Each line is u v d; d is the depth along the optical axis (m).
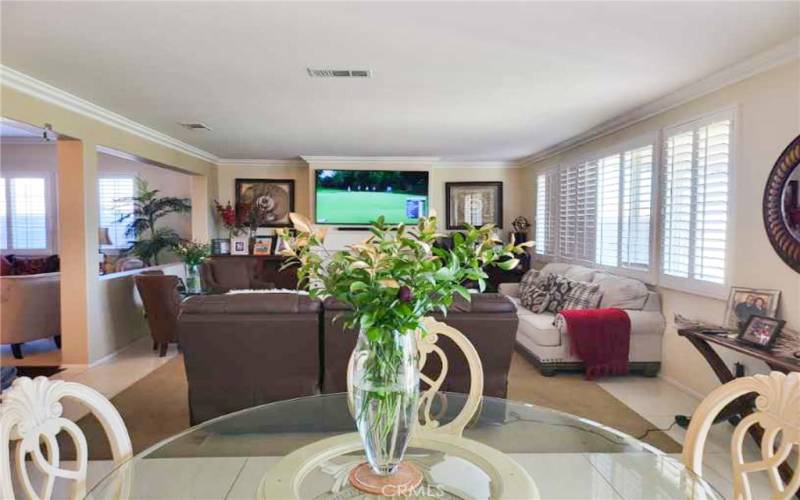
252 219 7.88
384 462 1.38
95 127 4.53
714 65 3.25
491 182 8.14
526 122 5.03
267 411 2.39
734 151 3.40
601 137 5.42
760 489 2.49
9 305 4.76
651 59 3.15
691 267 3.84
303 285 1.38
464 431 2.03
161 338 4.91
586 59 3.15
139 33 2.73
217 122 5.06
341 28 2.66
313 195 7.49
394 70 3.38
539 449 2.14
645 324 4.24
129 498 1.60
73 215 4.42
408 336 1.32
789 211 2.95
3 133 7.10
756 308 3.11
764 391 1.34
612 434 2.20
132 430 3.20
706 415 1.49
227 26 2.64
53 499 2.33
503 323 2.96
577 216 5.92
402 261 1.21
